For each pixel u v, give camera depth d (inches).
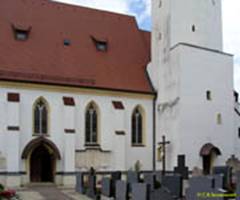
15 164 1600.6
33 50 1787.6
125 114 1866.4
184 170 1555.1
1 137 1608.0
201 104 1835.6
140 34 2156.7
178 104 1790.1
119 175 1416.1
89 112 1804.9
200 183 916.0
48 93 1721.2
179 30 1902.1
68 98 1748.3
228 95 1916.8
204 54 1871.3
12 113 1612.9
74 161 1708.9
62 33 1914.4
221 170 1307.8
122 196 1113.4
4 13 1819.6
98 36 1996.8
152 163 1907.0
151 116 1931.6
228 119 1902.1
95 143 1801.2
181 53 1813.5
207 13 1964.8
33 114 1686.8
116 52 2001.7
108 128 1827.0
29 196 1331.2
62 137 1723.7
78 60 1870.1
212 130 1847.9
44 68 1755.7
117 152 1802.4
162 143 1846.7
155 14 2020.2
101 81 1849.2
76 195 1378.0
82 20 2011.6
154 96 1941.4
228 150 1877.5
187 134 1785.2
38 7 1923.0
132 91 1892.2
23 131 1658.5
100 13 2089.1
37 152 1707.7
